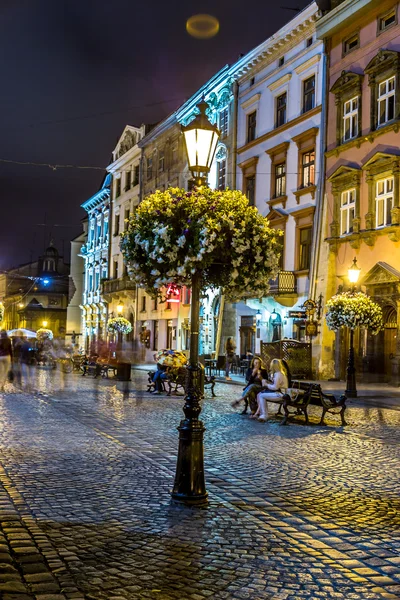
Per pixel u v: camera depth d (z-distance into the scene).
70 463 9.12
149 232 7.63
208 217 7.44
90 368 31.14
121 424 13.41
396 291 24.83
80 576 4.83
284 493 7.69
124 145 57.00
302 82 31.50
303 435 12.34
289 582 4.89
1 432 11.88
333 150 28.44
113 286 55.12
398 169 24.81
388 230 25.09
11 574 4.67
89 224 66.62
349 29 28.09
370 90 26.67
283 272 30.69
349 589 4.79
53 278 87.19
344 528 6.33
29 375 30.78
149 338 49.50
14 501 6.90
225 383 26.89
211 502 7.13
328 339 28.03
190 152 7.84
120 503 6.98
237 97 37.09
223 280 8.03
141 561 5.21
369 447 11.05
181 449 7.12
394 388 23.50
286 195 32.22
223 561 5.29
